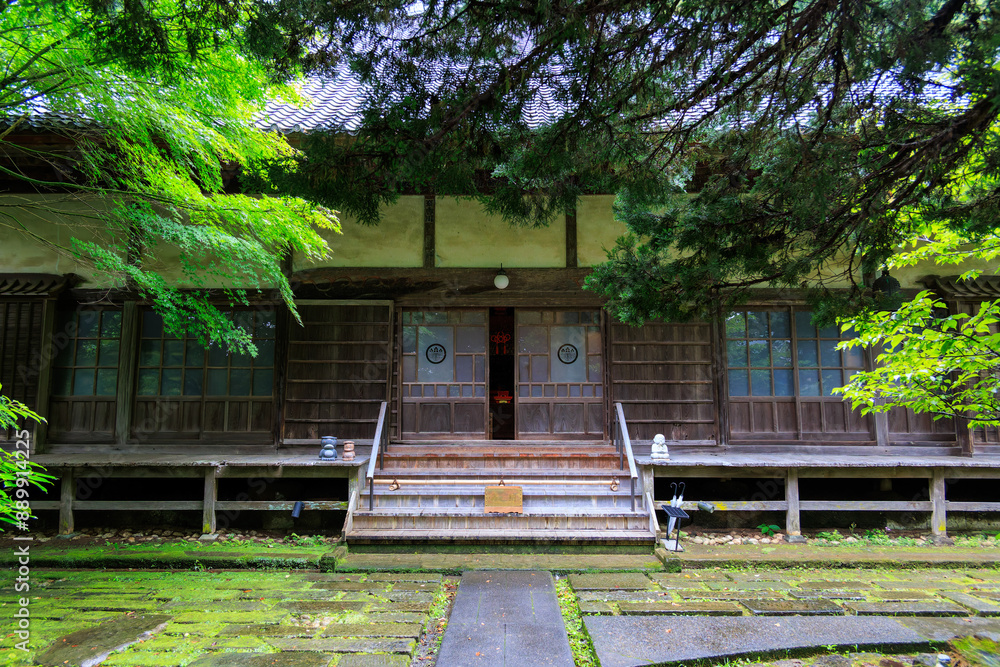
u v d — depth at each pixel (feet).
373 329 22.18
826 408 21.77
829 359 21.90
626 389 21.94
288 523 19.52
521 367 22.39
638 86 8.46
